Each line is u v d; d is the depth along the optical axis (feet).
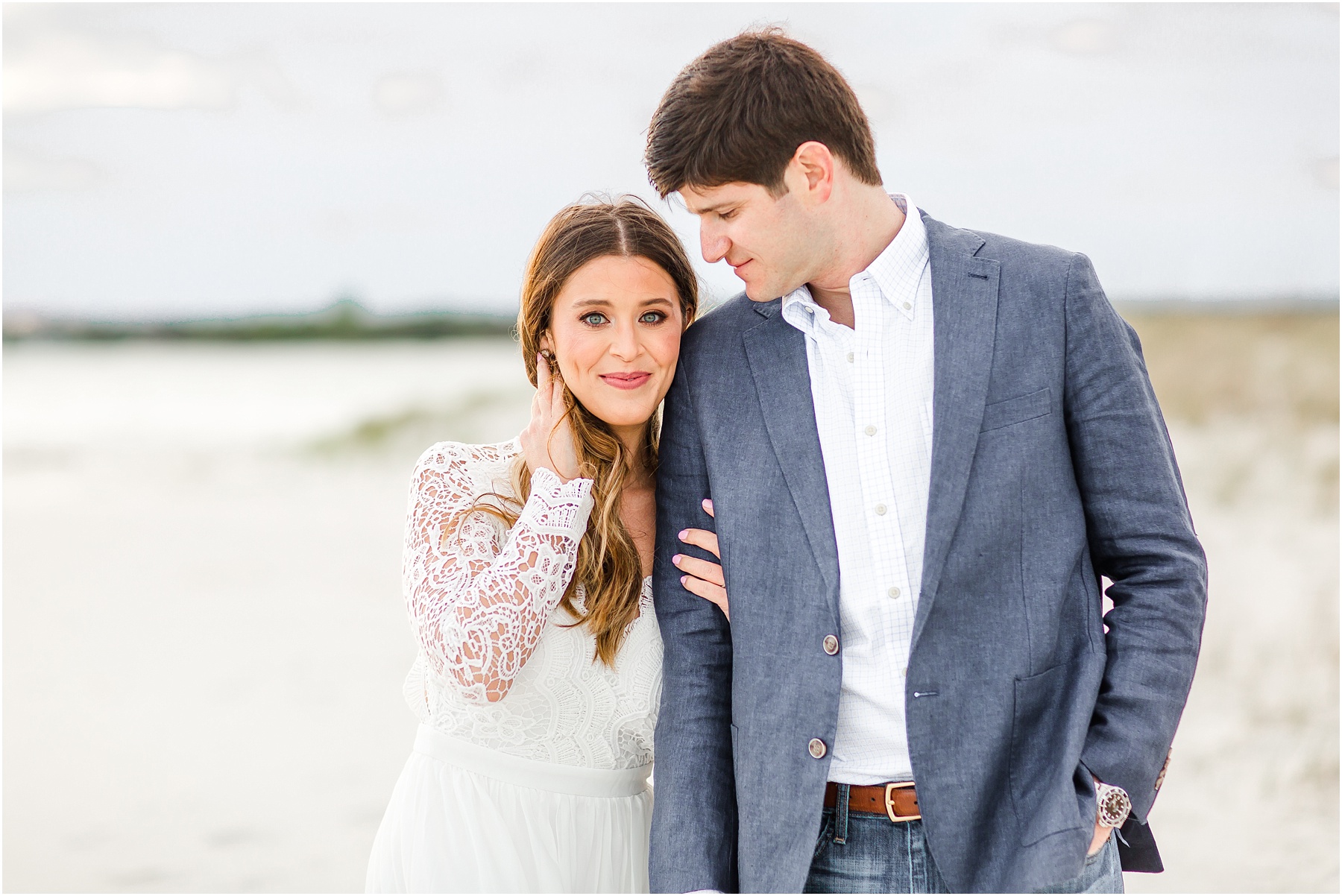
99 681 26.25
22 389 62.34
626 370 6.20
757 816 5.64
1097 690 5.41
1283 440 43.93
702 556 6.30
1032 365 5.48
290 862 15.96
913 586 5.49
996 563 5.39
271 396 62.44
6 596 34.78
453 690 6.31
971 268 5.66
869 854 5.58
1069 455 5.61
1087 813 5.17
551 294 6.31
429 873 6.08
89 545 41.63
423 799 6.25
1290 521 35.37
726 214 5.65
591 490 6.36
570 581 6.15
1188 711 20.38
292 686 25.54
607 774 6.43
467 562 6.16
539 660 6.18
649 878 6.33
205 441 56.39
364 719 23.24
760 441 5.88
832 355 5.82
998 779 5.34
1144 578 5.54
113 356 66.28
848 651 5.61
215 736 22.30
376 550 40.60
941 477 5.35
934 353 5.51
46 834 17.26
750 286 5.78
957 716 5.33
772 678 5.65
